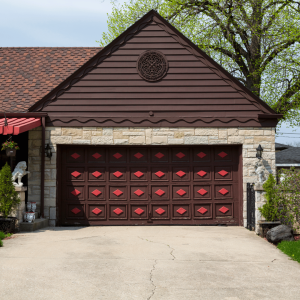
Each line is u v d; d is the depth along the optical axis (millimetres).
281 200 10117
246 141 12281
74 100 12305
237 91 12359
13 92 13375
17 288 5707
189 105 12352
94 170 12586
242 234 10477
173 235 10180
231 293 5602
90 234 10281
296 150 27328
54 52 15789
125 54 12477
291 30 20375
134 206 12562
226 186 12625
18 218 10719
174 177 12625
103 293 5535
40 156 12219
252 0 20844
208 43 21922
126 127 12320
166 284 5961
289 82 21016
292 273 6684
